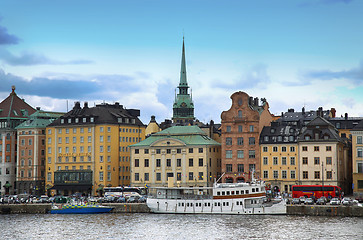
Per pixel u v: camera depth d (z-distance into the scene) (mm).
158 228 151000
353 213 163625
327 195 182750
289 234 139500
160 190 180125
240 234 141250
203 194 178500
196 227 151250
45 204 191000
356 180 196000
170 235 141875
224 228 149000
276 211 169750
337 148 199375
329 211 165625
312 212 167250
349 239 133000
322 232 140625
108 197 198875
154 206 180000
